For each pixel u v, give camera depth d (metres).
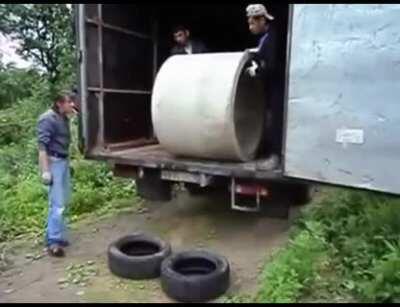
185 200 7.59
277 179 5.37
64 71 14.71
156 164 6.14
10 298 4.80
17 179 8.70
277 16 7.68
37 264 5.61
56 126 5.68
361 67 4.56
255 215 6.82
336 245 5.23
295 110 4.91
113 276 5.24
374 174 4.60
